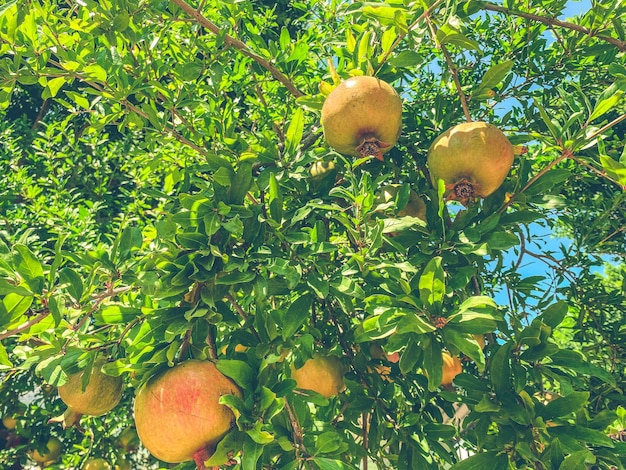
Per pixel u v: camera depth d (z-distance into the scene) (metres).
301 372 0.42
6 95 0.42
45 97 0.43
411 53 0.43
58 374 0.31
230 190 0.34
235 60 0.58
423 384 0.45
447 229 0.39
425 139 0.52
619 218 0.66
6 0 0.40
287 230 0.40
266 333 0.33
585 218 0.64
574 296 0.60
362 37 0.44
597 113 0.36
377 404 0.43
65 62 0.41
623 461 0.33
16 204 1.00
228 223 0.32
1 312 0.28
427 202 0.41
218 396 0.29
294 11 1.20
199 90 0.58
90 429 0.87
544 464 0.30
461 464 0.32
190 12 0.47
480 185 0.39
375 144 0.40
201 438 0.28
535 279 0.55
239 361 0.29
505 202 0.41
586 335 0.60
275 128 0.56
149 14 0.48
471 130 0.38
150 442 0.29
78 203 1.00
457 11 0.46
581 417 0.33
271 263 0.32
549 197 0.40
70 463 0.91
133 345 0.31
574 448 0.30
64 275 0.30
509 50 0.62
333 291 0.36
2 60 0.40
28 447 0.97
